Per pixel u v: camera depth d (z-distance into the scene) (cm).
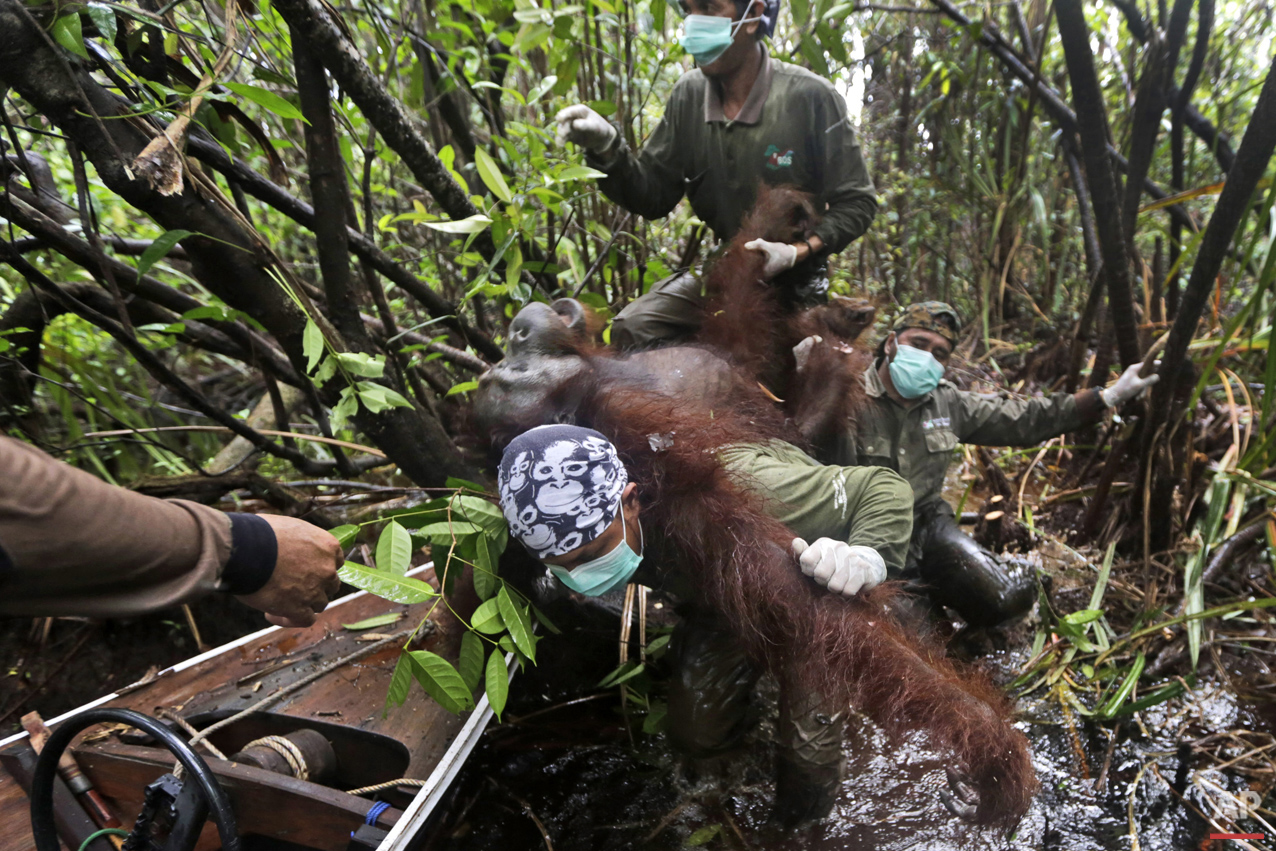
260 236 238
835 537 219
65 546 120
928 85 556
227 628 305
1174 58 329
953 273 579
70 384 338
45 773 160
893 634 201
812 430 269
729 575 194
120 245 302
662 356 252
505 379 211
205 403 288
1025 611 301
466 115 421
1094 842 221
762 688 284
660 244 424
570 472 179
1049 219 516
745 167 304
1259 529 321
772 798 239
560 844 226
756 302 274
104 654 288
